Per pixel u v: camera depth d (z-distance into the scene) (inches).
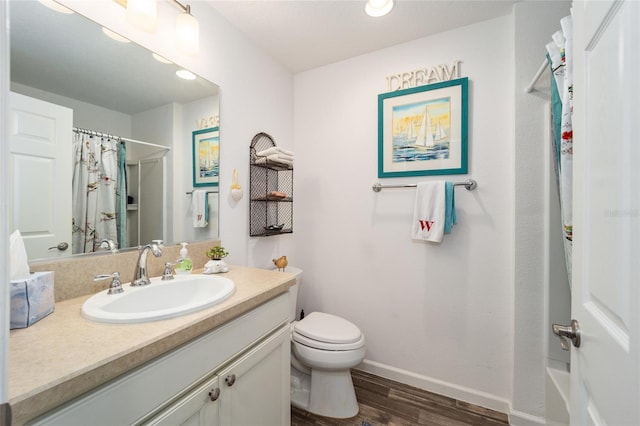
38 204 33.0
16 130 31.5
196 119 53.0
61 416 18.9
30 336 24.2
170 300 39.7
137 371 23.5
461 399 60.5
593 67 21.4
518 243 53.9
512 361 55.9
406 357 67.2
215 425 30.9
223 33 58.1
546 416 50.7
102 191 39.5
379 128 69.5
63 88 35.5
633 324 15.4
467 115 60.1
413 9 55.3
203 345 29.6
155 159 46.5
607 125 18.9
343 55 72.8
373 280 71.5
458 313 61.8
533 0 52.6
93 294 36.4
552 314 51.2
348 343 53.6
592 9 21.4
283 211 79.1
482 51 59.2
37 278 27.7
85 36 37.6
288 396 45.4
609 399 18.3
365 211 72.6
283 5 54.6
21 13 32.3
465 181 60.7
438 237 58.9
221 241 58.4
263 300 38.0
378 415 55.9
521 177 53.7
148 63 45.2
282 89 77.6
